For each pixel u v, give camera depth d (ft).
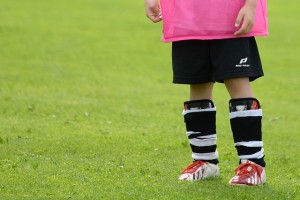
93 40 166.81
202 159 51.72
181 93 112.47
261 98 111.86
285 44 173.17
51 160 58.08
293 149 69.46
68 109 90.58
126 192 47.88
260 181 49.62
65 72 127.54
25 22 183.21
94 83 117.91
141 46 163.22
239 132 49.19
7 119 80.48
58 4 213.87
